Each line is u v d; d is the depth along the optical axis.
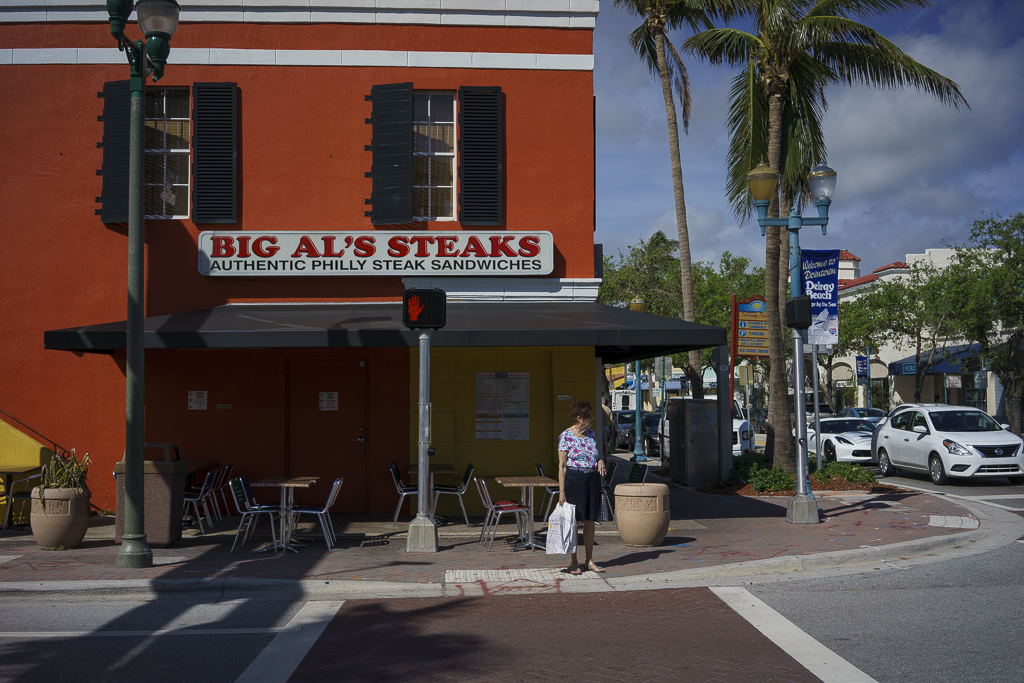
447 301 12.80
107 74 12.77
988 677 5.14
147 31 8.88
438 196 13.14
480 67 13.07
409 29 13.05
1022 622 6.50
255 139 12.82
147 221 12.62
